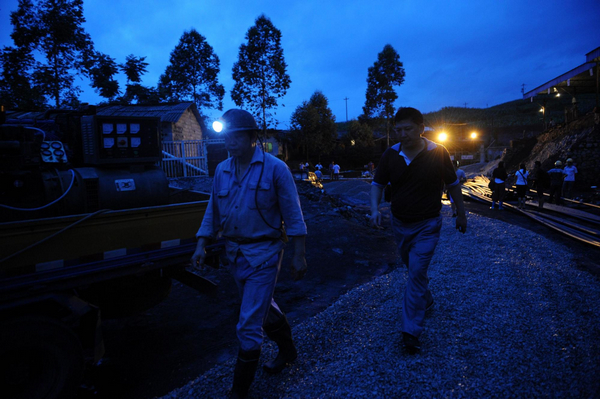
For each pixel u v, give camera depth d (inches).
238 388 89.0
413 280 112.1
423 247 112.7
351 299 157.6
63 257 97.0
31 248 91.4
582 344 105.0
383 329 125.4
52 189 108.2
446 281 168.6
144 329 147.9
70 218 97.7
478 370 95.7
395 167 114.6
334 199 409.7
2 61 962.7
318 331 127.3
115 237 107.2
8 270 88.1
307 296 182.1
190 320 155.9
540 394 84.1
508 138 2036.2
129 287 128.2
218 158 616.4
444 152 113.3
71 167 125.3
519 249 233.1
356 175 1689.2
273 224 92.4
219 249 132.4
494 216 429.7
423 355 105.3
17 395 85.7
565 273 180.1
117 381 111.0
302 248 93.6
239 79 1501.0
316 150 1886.1
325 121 1883.6
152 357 125.4
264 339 125.3
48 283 94.3
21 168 105.4
